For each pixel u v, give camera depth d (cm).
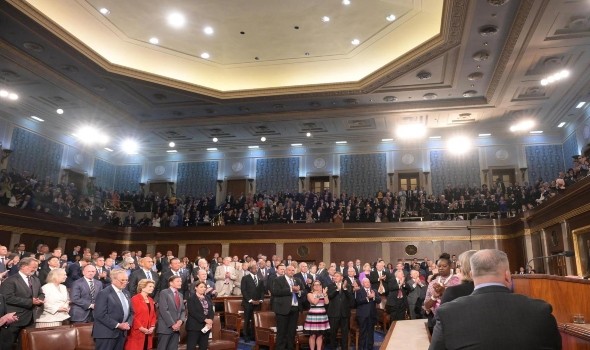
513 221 1656
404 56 1309
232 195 2272
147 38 1448
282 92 1575
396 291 1000
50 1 1214
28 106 1759
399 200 1962
